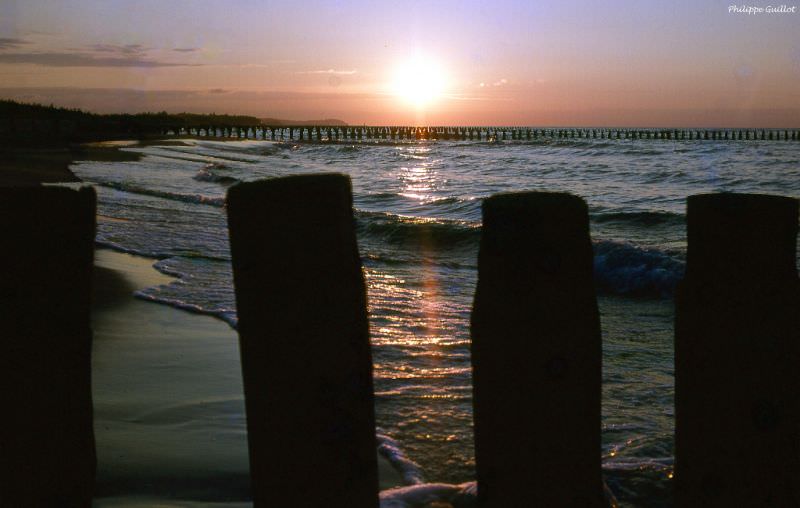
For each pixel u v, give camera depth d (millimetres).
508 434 1643
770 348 1562
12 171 20953
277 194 1523
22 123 48969
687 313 1637
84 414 1535
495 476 1662
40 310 1473
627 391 4359
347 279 1552
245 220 1534
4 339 1459
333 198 1538
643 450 3334
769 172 24797
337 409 1552
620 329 6289
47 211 1472
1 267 1453
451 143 66625
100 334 5703
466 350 5133
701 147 45000
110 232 11109
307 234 1528
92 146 39812
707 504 1626
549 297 1608
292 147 52375
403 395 4148
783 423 1575
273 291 1537
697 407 1627
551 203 1614
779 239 1568
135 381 4496
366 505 1598
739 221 1566
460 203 16375
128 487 2996
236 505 2840
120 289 7383
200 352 5160
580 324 1629
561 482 1642
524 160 34906
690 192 19688
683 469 1662
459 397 4102
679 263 8406
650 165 29469
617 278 8461
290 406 1552
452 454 3334
